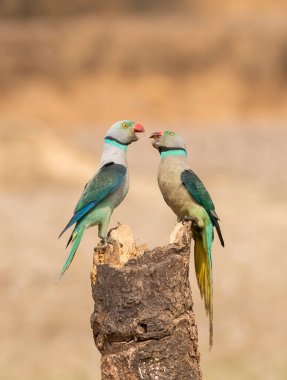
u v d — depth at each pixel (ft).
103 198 31.65
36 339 66.03
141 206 100.68
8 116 217.77
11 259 82.02
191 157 140.46
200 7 257.75
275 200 106.73
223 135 167.53
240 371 60.18
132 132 32.24
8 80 230.68
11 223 93.71
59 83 231.71
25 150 114.93
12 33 242.17
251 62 232.73
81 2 259.19
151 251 26.50
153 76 232.94
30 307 71.46
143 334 26.35
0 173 111.45
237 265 80.48
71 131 180.04
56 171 114.21
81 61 236.02
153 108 222.89
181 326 26.66
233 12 255.29
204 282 31.17
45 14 256.32
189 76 232.32
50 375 60.03
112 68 234.99
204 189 32.09
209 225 32.07
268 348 63.57
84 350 63.98
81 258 82.38
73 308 71.05
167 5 260.42
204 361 61.93
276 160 135.44
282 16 250.98
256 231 90.89
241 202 104.78
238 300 72.43
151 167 128.88
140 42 238.27
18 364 61.93
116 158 32.24
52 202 102.27
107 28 243.60
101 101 225.15
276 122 198.80
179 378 26.58
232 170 127.54
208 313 30.42
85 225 31.81
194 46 236.22
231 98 224.53
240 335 65.77
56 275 77.97
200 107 221.87
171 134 32.58
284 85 229.86
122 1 260.42
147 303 26.30
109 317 26.48
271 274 78.13
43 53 236.02
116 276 26.27
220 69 233.14
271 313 69.67
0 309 71.05
